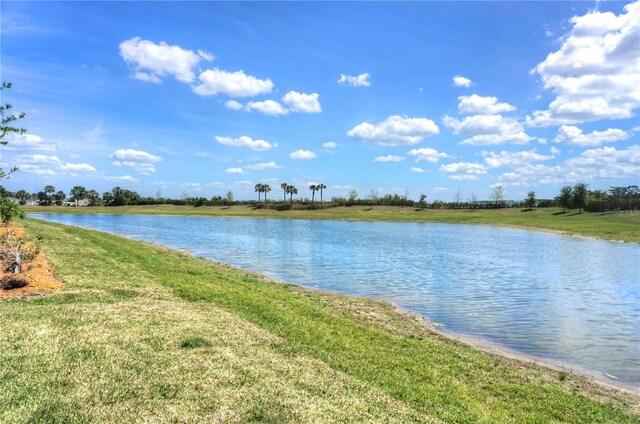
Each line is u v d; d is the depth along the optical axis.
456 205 112.62
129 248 24.73
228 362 7.58
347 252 33.91
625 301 18.34
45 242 20.73
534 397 8.32
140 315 10.05
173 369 6.99
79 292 11.88
